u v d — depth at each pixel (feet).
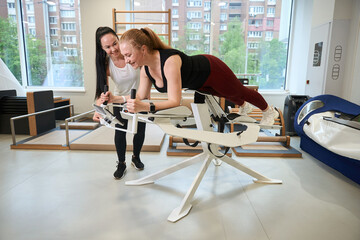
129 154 9.44
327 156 8.48
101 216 5.43
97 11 15.53
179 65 4.52
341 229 5.04
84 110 16.90
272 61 17.49
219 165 8.53
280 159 9.16
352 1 11.03
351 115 8.73
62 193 6.44
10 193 6.42
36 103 11.97
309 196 6.41
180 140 9.84
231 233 4.89
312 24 13.24
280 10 16.79
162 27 16.93
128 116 5.10
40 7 16.80
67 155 9.30
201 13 16.79
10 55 17.48
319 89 12.41
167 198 6.23
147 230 4.97
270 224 5.20
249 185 7.01
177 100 4.54
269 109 6.80
